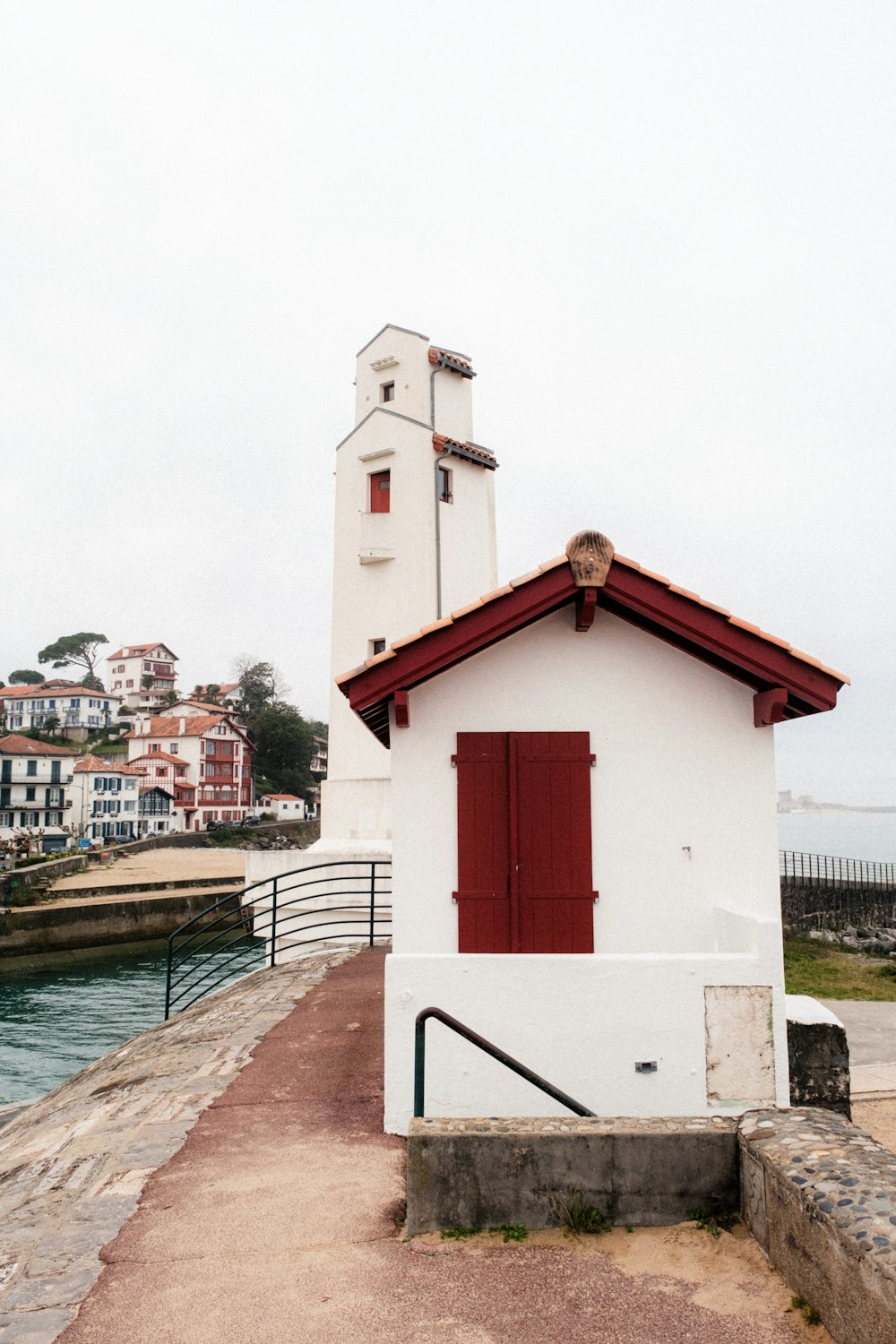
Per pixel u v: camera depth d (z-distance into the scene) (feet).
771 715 21.61
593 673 22.53
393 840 22.29
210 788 278.67
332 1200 16.65
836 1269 11.50
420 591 82.02
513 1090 18.79
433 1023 19.04
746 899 22.04
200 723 282.97
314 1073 25.98
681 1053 18.79
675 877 22.07
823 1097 21.16
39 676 476.54
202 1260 14.61
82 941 129.08
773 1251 13.35
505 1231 14.85
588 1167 14.97
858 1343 10.89
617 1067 18.75
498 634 21.26
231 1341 12.16
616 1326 12.16
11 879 139.03
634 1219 14.87
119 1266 14.62
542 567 20.95
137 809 256.93
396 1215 15.89
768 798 22.30
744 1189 14.55
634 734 22.40
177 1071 28.89
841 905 81.56
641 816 22.22
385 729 25.96
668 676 22.57
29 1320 13.03
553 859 22.06
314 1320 12.60
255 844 254.47
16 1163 24.44
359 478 86.84
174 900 139.23
